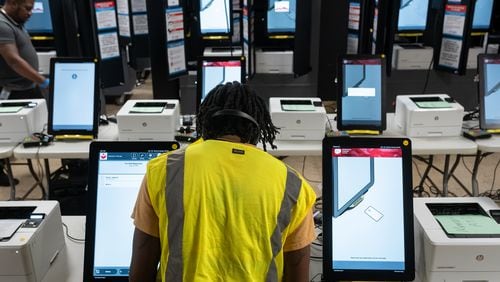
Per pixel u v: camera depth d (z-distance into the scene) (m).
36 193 3.67
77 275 1.52
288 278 1.14
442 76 4.78
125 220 1.41
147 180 1.06
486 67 2.67
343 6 4.57
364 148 1.44
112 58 4.48
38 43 4.66
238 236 0.98
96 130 2.71
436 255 1.37
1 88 3.46
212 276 0.98
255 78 4.81
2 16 3.13
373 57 2.69
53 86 2.68
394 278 1.42
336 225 1.43
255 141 1.11
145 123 2.63
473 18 4.13
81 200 2.92
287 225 1.04
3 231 1.39
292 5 4.55
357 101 2.71
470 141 2.67
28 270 1.35
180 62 4.25
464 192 3.75
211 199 0.99
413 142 2.66
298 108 2.73
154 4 4.09
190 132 2.79
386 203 1.44
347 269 1.43
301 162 4.27
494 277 1.40
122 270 1.40
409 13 4.58
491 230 1.43
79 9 4.18
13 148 2.62
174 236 0.99
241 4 4.47
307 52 4.75
